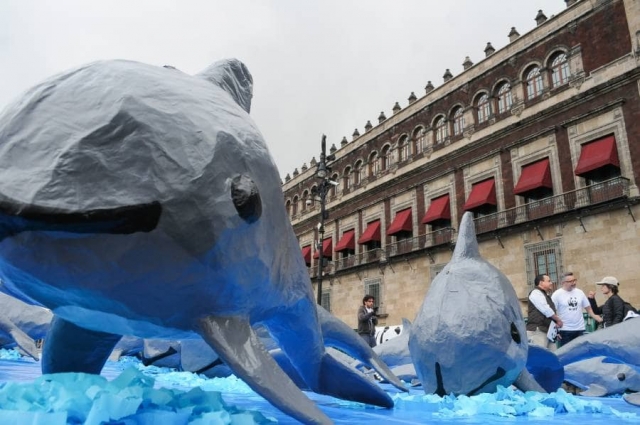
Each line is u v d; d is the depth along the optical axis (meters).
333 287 35.12
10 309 7.99
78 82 2.05
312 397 4.38
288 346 3.29
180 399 2.14
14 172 1.84
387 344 7.98
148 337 2.38
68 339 2.70
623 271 19.20
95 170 1.85
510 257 23.28
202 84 2.35
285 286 2.68
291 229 2.68
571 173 22.06
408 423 2.91
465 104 27.88
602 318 8.50
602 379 6.09
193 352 6.27
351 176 36.69
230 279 2.12
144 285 1.98
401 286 29.31
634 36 20.62
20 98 2.08
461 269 4.52
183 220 1.92
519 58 25.28
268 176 2.34
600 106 21.27
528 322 8.76
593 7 22.22
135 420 1.87
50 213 1.75
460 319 4.15
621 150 20.44
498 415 3.46
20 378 4.43
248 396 4.39
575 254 20.83
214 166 2.01
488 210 25.77
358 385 3.48
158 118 1.97
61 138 1.88
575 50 22.73
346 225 36.22
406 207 30.89
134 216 1.84
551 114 23.30
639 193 19.42
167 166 1.92
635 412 3.90
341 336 4.24
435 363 4.21
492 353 4.07
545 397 4.03
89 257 1.87
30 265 1.92
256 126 2.44
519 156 24.41
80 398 1.86
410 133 31.41
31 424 1.68
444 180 28.41
